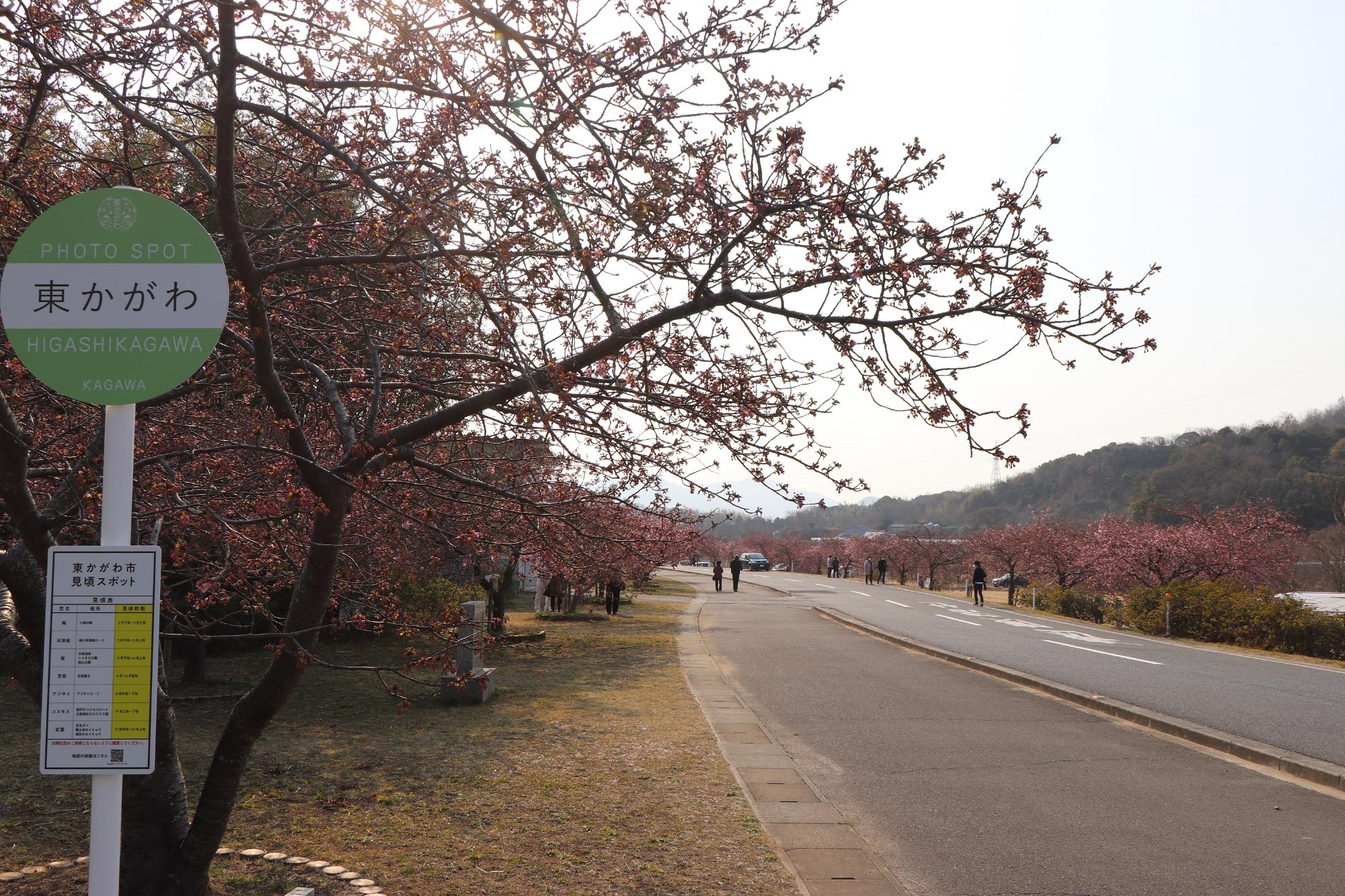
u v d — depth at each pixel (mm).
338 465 4352
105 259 3234
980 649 19234
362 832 6438
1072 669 15961
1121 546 33812
